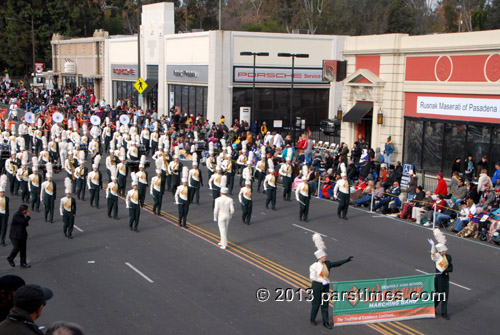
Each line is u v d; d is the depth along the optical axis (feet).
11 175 84.33
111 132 126.62
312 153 106.11
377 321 40.52
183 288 46.85
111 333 38.14
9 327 15.79
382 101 99.86
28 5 291.38
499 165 76.33
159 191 72.02
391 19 254.68
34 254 56.39
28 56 297.74
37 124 129.29
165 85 166.81
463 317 42.19
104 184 93.45
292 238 62.90
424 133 94.38
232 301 44.16
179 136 124.36
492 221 62.90
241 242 61.00
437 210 68.95
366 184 82.23
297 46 145.69
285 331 38.75
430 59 91.61
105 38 207.72
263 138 125.90
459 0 274.98
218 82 140.05
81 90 211.61
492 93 82.12
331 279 49.06
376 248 59.47
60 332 14.87
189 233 64.44
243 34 139.85
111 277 49.49
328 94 152.35
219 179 79.36
